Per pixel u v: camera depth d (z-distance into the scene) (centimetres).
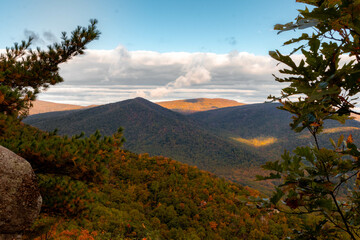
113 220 2055
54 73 677
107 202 3247
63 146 399
